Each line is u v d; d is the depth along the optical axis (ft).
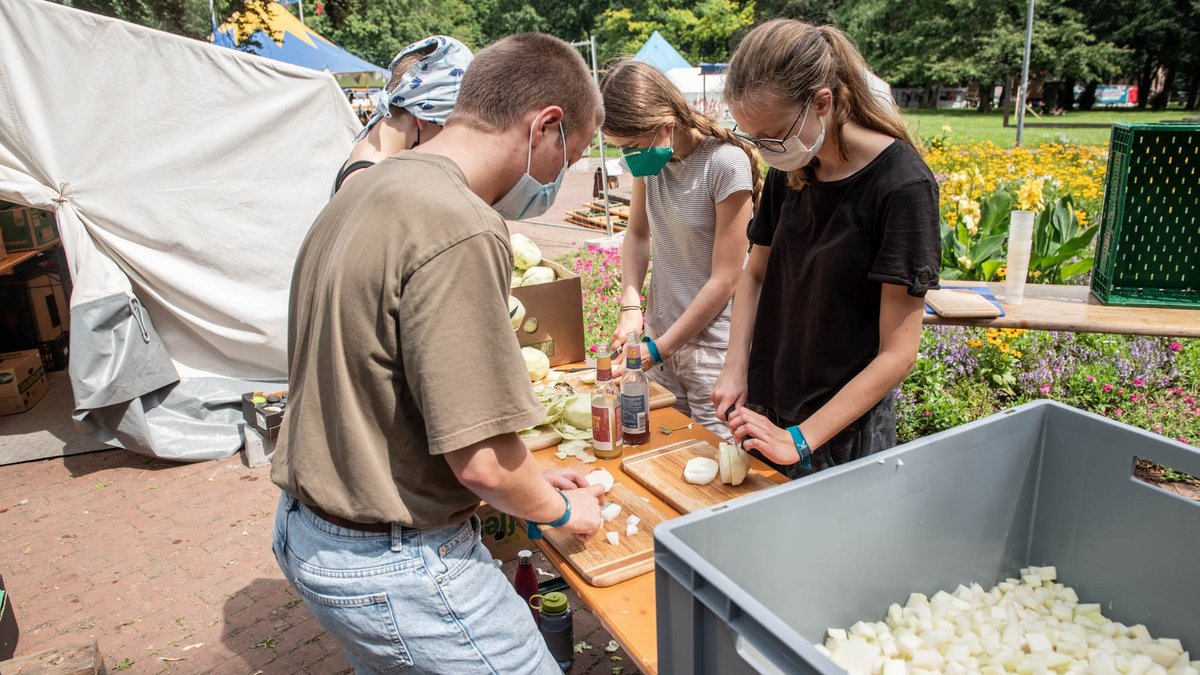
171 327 15.81
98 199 14.19
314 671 9.63
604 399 7.32
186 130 14.60
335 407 4.47
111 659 9.96
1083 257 17.56
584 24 165.78
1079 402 14.25
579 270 27.17
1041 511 5.96
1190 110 127.85
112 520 13.51
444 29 143.95
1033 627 5.11
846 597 5.11
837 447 6.62
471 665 4.89
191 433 15.67
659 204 9.11
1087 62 113.19
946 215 18.49
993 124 83.46
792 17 6.06
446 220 4.19
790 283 6.80
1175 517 4.99
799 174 6.33
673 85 8.23
